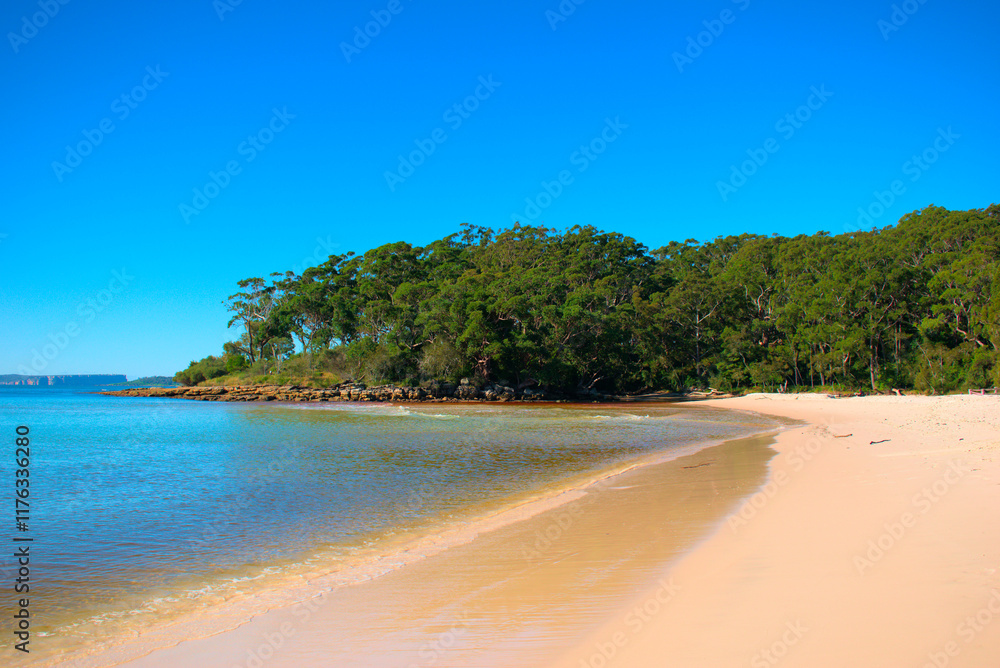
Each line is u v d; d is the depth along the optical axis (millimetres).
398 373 71125
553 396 70688
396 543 9023
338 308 78938
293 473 16000
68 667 5051
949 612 4777
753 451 18953
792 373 68750
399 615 5941
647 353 76812
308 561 8195
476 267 96375
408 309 71562
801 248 77750
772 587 5766
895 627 4598
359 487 13891
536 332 69312
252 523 10453
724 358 74312
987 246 56438
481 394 68188
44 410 51312
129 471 16391
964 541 6633
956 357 51906
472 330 65062
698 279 78750
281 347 82500
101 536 9594
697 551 7430
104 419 39469
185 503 12125
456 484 14258
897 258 67250
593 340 70812
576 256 94875
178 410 51156
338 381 74562
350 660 4914
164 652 5316
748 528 8445
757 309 77750
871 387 58906
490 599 6230
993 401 38562
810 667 4062
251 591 6992
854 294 60781
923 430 21031
